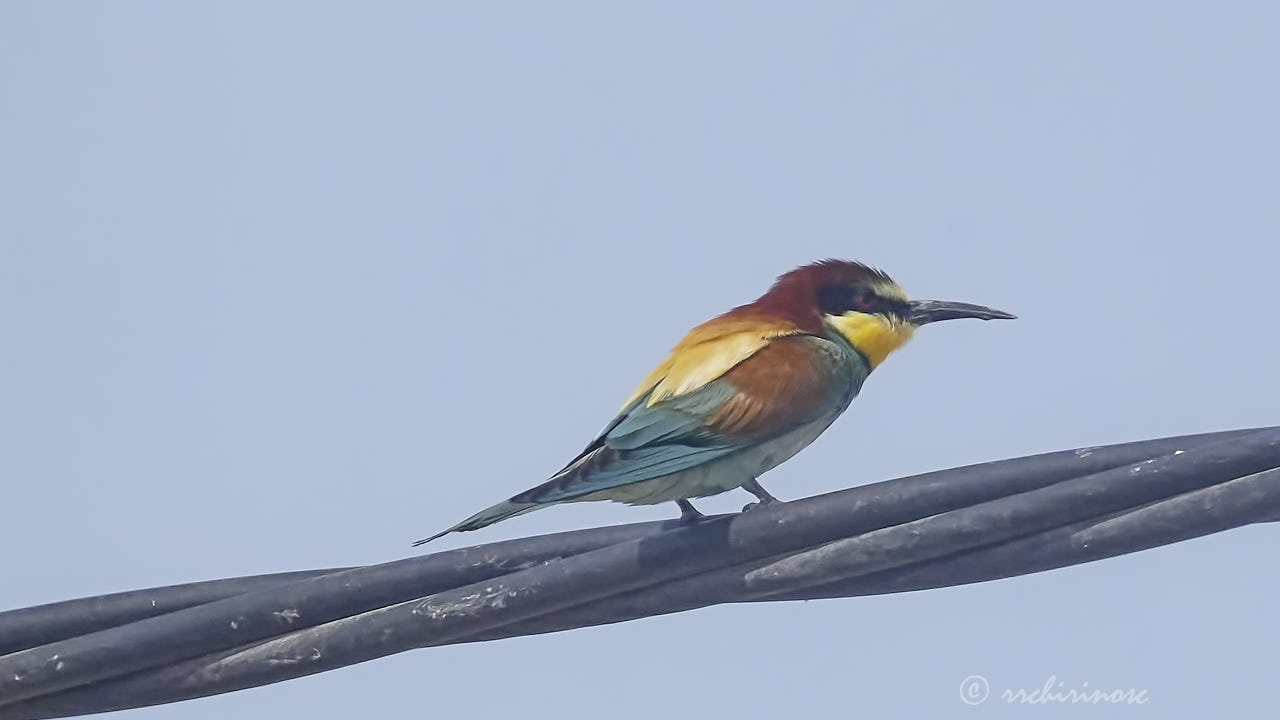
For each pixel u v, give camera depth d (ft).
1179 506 34.09
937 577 36.35
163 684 38.29
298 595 37.60
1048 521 34.88
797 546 36.55
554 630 38.19
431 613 37.27
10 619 38.34
